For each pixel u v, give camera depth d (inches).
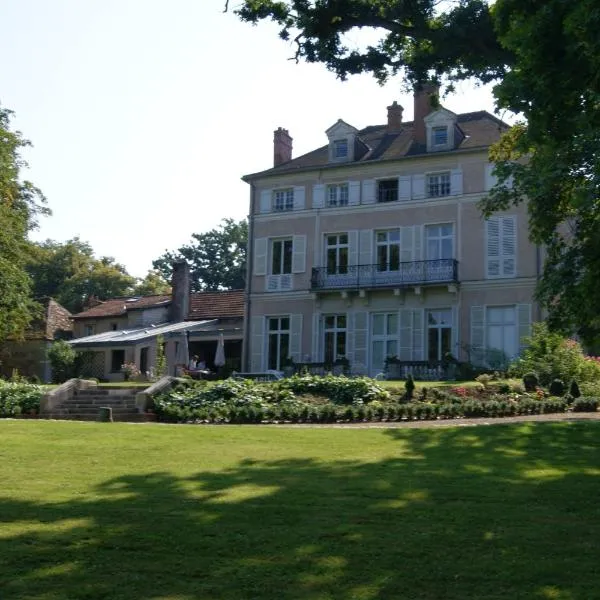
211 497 390.9
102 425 692.1
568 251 384.5
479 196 1385.3
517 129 592.7
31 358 1902.1
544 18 379.9
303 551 297.7
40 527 332.5
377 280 1440.7
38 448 556.4
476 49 590.9
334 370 1389.0
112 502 380.5
